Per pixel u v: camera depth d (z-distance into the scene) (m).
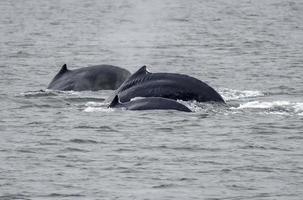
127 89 98.00
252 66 143.12
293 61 150.88
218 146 79.06
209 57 158.75
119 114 93.44
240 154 75.94
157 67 144.88
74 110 96.88
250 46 180.25
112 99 99.44
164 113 93.12
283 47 177.62
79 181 66.75
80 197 62.41
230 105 98.19
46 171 69.62
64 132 85.00
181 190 64.38
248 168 70.81
